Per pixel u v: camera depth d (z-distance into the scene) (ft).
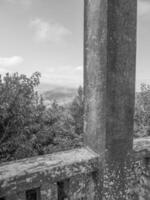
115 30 2.63
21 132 11.85
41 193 2.32
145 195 3.43
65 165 2.45
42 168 2.29
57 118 16.63
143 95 12.56
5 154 11.37
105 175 2.74
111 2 2.54
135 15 2.86
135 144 3.37
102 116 2.71
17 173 2.13
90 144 2.99
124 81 2.81
